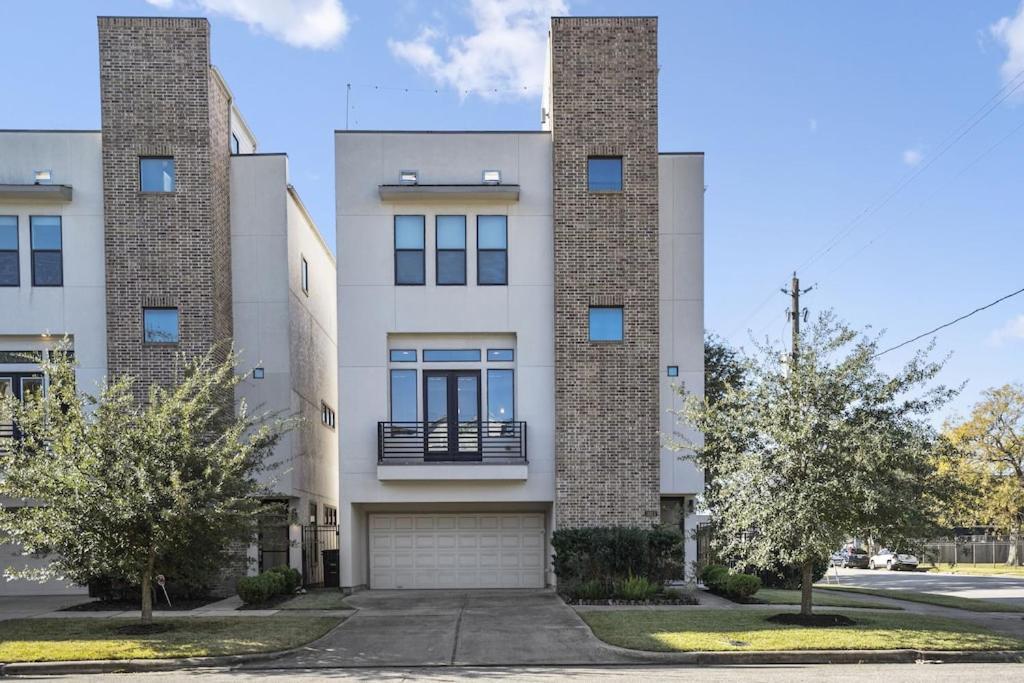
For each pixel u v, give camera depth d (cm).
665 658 1231
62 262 2108
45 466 1355
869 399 1441
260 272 2200
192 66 2088
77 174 2127
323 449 2667
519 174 2166
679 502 2220
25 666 1190
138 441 1389
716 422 1527
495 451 2111
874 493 1315
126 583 1859
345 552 2070
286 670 1185
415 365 2141
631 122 2136
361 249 2133
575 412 2092
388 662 1230
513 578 2234
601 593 1847
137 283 2058
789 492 1396
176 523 1367
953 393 1418
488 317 2136
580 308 2109
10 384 2098
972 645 1285
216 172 2120
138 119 2077
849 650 1254
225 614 1698
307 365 2431
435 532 2245
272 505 1510
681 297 2200
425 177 2155
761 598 1944
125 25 2091
